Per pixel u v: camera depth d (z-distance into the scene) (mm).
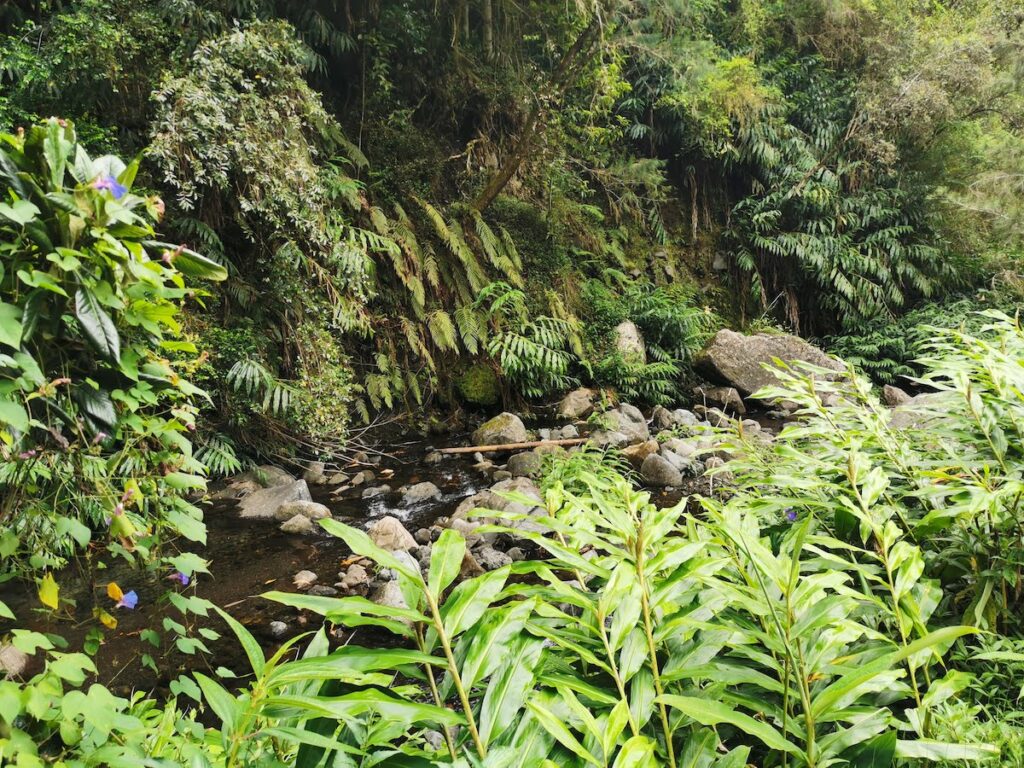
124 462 1221
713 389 7609
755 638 954
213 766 765
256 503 4156
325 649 806
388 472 5043
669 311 7926
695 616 940
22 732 713
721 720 748
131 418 1146
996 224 9703
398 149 6797
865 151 9883
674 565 915
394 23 6711
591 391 7039
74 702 728
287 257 4648
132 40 4125
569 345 7441
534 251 7754
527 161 7949
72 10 4355
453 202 7020
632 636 903
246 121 4418
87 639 1189
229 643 2498
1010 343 1792
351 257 5012
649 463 4785
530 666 784
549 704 807
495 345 6352
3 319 918
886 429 1709
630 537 917
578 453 4898
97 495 1137
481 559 3320
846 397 1991
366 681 689
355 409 5879
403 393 6121
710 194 10219
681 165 10102
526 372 6566
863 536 1251
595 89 7734
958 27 9570
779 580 896
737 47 10234
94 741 804
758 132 9500
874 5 9664
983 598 1295
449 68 7383
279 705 687
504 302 6711
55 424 1057
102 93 4262
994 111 9586
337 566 3318
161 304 1140
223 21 4586
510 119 8070
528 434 6020
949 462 1559
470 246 7043
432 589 805
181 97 4082
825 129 9992
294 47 4723
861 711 874
